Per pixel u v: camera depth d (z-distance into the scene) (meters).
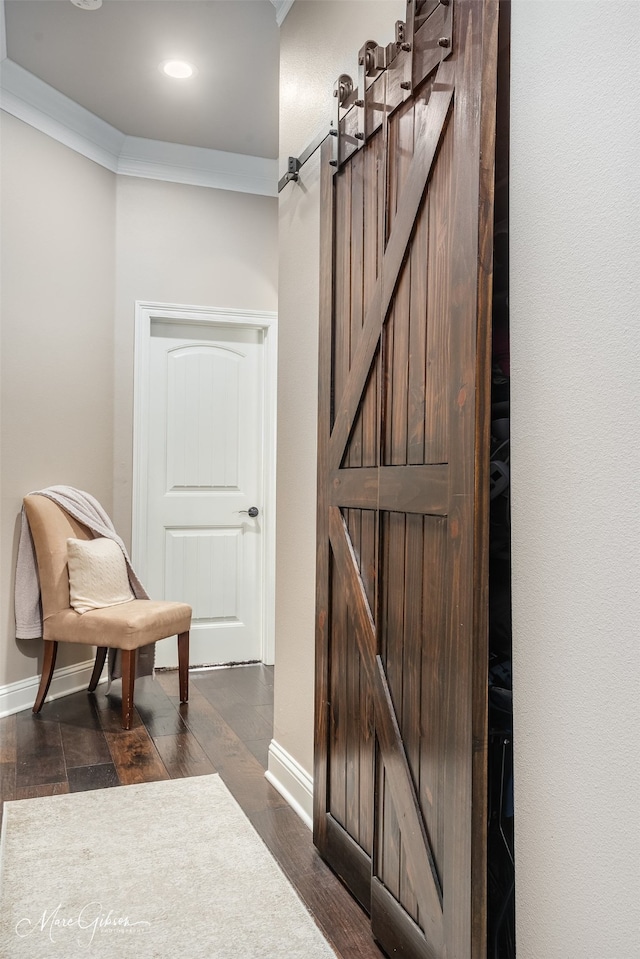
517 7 1.39
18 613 3.43
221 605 4.38
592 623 1.18
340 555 2.00
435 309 1.49
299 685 2.46
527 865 1.33
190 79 3.41
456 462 1.39
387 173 1.73
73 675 3.77
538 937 1.30
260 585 4.42
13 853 2.11
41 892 1.90
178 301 4.21
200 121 3.83
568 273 1.24
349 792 1.94
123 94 3.55
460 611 1.37
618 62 1.14
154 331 4.25
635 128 1.10
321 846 2.12
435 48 1.51
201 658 4.34
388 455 1.71
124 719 3.20
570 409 1.23
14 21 2.95
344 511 1.99
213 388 4.36
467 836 1.33
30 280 3.54
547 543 1.29
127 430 4.13
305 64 2.49
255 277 4.39
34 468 3.57
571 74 1.24
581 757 1.20
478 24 1.33
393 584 1.68
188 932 1.74
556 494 1.27
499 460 1.42
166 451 4.27
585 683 1.19
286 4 2.67
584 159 1.21
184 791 2.55
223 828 2.27
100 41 3.10
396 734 1.64
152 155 4.11
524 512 1.35
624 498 1.12
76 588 3.40
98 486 3.98
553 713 1.27
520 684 1.35
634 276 1.10
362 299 1.89
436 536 1.48
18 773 2.70
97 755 2.88
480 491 1.33
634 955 1.08
